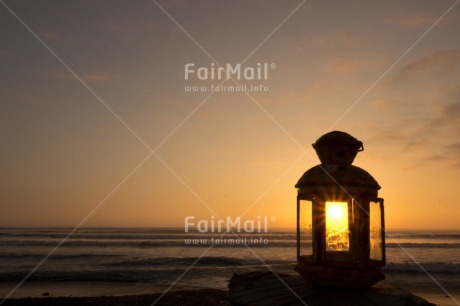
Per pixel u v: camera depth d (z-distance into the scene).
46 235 90.12
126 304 14.91
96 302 15.35
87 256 40.50
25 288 20.59
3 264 33.31
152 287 20.94
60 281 23.00
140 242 65.00
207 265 33.38
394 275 26.20
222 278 24.08
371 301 5.97
